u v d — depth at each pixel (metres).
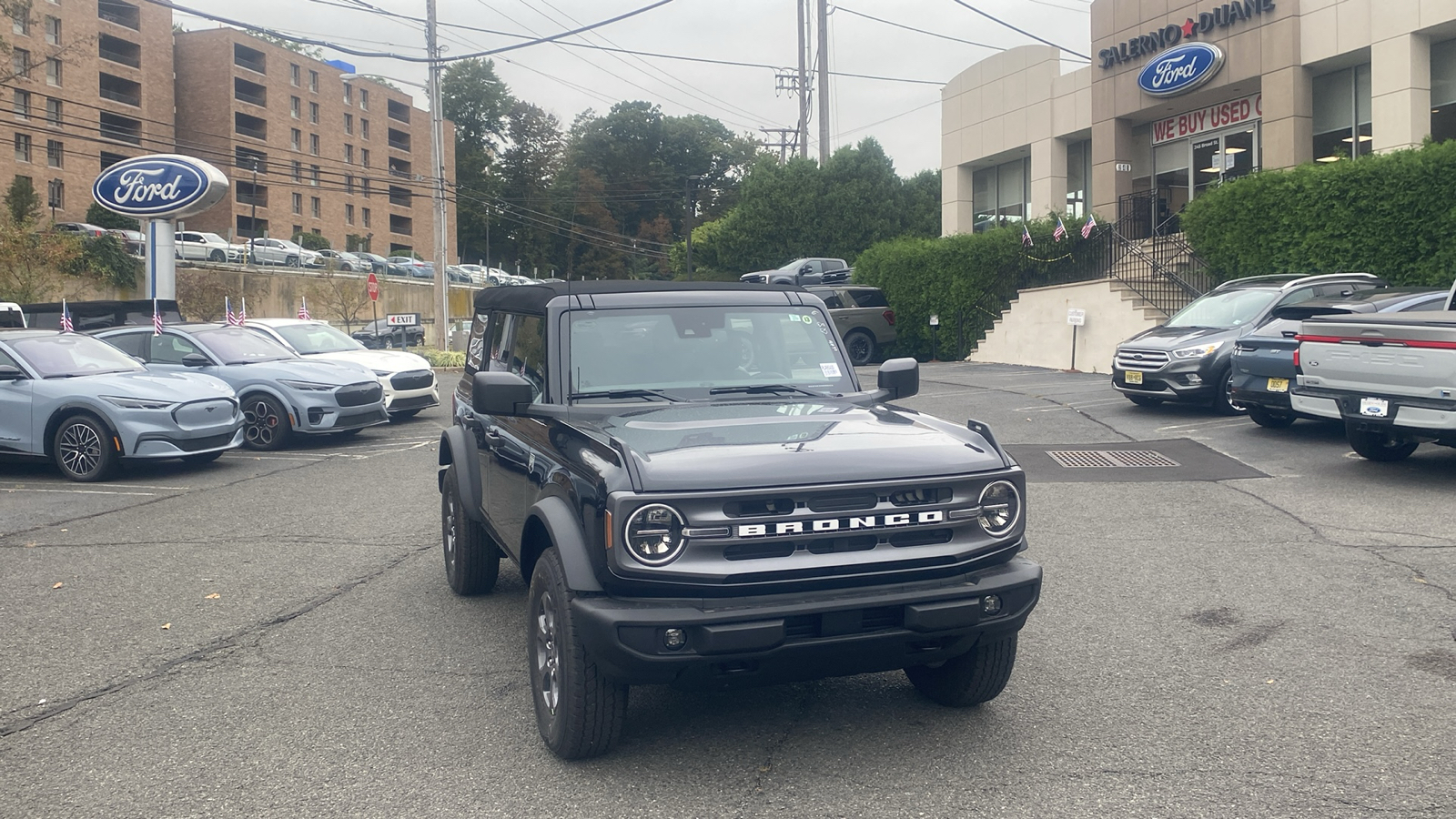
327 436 15.50
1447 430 9.19
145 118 76.94
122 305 20.00
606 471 3.87
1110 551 7.51
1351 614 5.93
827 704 4.80
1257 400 12.36
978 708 4.71
